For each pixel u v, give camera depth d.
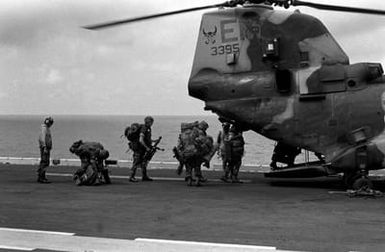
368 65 10.45
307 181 12.39
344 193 9.91
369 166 9.84
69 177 13.48
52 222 6.95
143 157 12.45
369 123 10.27
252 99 11.25
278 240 5.82
